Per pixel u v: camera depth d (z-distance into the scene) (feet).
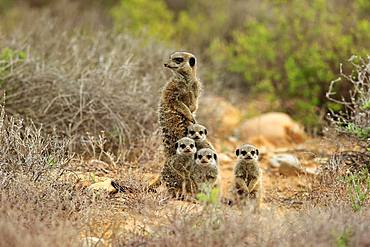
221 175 40.70
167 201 32.09
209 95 54.54
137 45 54.13
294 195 36.40
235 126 52.49
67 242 25.80
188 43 65.16
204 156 32.58
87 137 41.50
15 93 42.88
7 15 71.51
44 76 44.11
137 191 33.55
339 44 50.72
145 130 43.29
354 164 38.37
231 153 45.88
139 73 50.47
